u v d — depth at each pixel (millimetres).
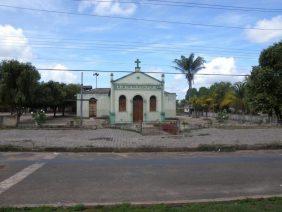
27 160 16656
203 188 10938
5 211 7906
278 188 10930
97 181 11898
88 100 66062
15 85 44719
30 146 20922
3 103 45344
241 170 14023
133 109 54656
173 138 26953
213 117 70000
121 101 54438
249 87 47250
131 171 13734
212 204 8570
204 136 28438
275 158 17547
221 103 72125
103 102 66188
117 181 11906
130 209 8062
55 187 11016
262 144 22078
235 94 70438
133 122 53219
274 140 24938
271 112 46594
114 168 14414
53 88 64000
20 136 27875
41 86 50906
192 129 35031
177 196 9969
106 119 60062
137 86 54625
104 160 16703
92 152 19969
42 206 8352
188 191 10555
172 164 15516
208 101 80375
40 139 25422
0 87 43781
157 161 16422
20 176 12727
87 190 10641
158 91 55094
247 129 35188
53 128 35031
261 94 45781
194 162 16125
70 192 10391
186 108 101375
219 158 17531
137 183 11609
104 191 10523
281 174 13195
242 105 69000
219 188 10938
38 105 55844
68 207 8375
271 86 46125
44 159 17031
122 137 27828
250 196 9648
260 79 45781
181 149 20672
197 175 12969
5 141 23812
